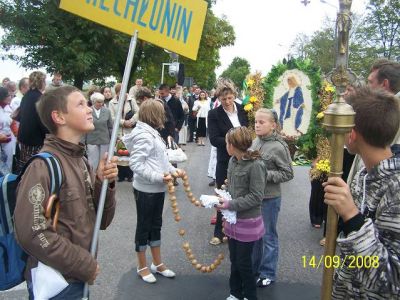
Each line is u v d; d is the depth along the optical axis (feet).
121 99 6.88
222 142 14.87
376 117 4.73
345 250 4.53
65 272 5.66
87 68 42.50
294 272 13.38
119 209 19.75
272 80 14.80
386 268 4.31
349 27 4.70
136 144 11.63
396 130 4.80
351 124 4.57
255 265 11.59
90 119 6.32
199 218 18.81
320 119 14.43
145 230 12.21
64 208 5.90
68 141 6.16
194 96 62.64
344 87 4.69
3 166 20.15
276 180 11.64
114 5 6.90
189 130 50.75
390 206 4.49
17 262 6.49
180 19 7.55
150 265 13.56
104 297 11.41
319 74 14.43
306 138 14.74
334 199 4.53
